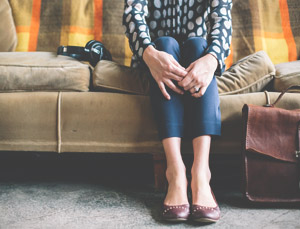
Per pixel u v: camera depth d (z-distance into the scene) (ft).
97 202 3.25
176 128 3.08
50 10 5.57
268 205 3.18
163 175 3.56
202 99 3.09
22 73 3.67
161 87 3.12
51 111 3.60
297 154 3.09
